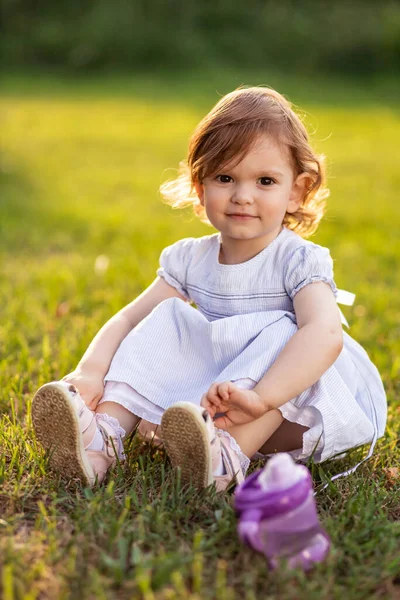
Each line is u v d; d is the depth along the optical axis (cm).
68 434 180
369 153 1055
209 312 218
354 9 2133
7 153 988
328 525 166
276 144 200
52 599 140
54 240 550
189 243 229
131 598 140
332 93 1770
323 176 214
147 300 226
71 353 297
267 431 191
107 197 746
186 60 2009
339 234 582
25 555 152
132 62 2019
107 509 169
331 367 197
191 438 173
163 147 1086
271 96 210
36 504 175
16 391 253
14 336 313
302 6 2188
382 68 2006
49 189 778
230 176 201
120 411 198
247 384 186
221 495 179
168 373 202
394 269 474
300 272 203
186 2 2106
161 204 717
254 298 210
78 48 2008
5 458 198
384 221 634
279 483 152
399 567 154
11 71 1989
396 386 278
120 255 502
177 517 169
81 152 1028
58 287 408
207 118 209
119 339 215
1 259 485
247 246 211
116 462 191
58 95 1669
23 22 2108
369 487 191
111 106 1517
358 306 388
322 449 198
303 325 195
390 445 225
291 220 226
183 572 146
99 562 150
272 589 145
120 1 2092
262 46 2069
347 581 149
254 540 150
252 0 2167
